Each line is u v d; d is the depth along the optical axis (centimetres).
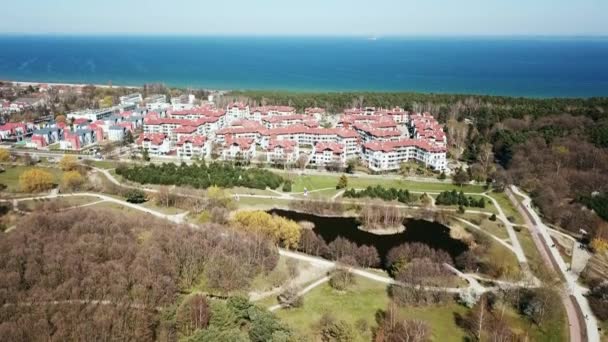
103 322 11881
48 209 19875
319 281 15788
